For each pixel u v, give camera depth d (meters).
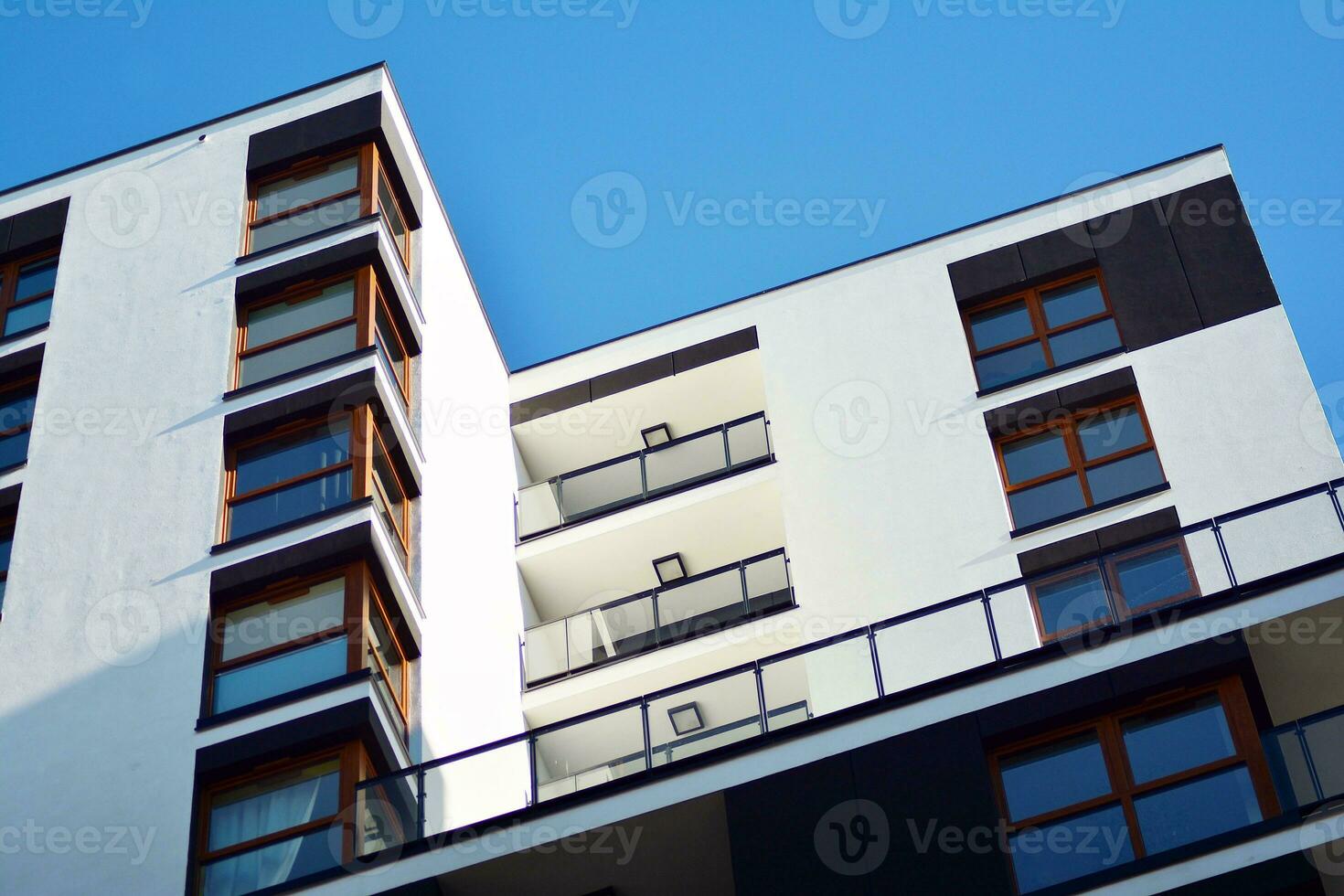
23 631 22.77
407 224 28.12
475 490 26.58
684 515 26.50
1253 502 23.11
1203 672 18.27
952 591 23.47
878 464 25.47
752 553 26.80
